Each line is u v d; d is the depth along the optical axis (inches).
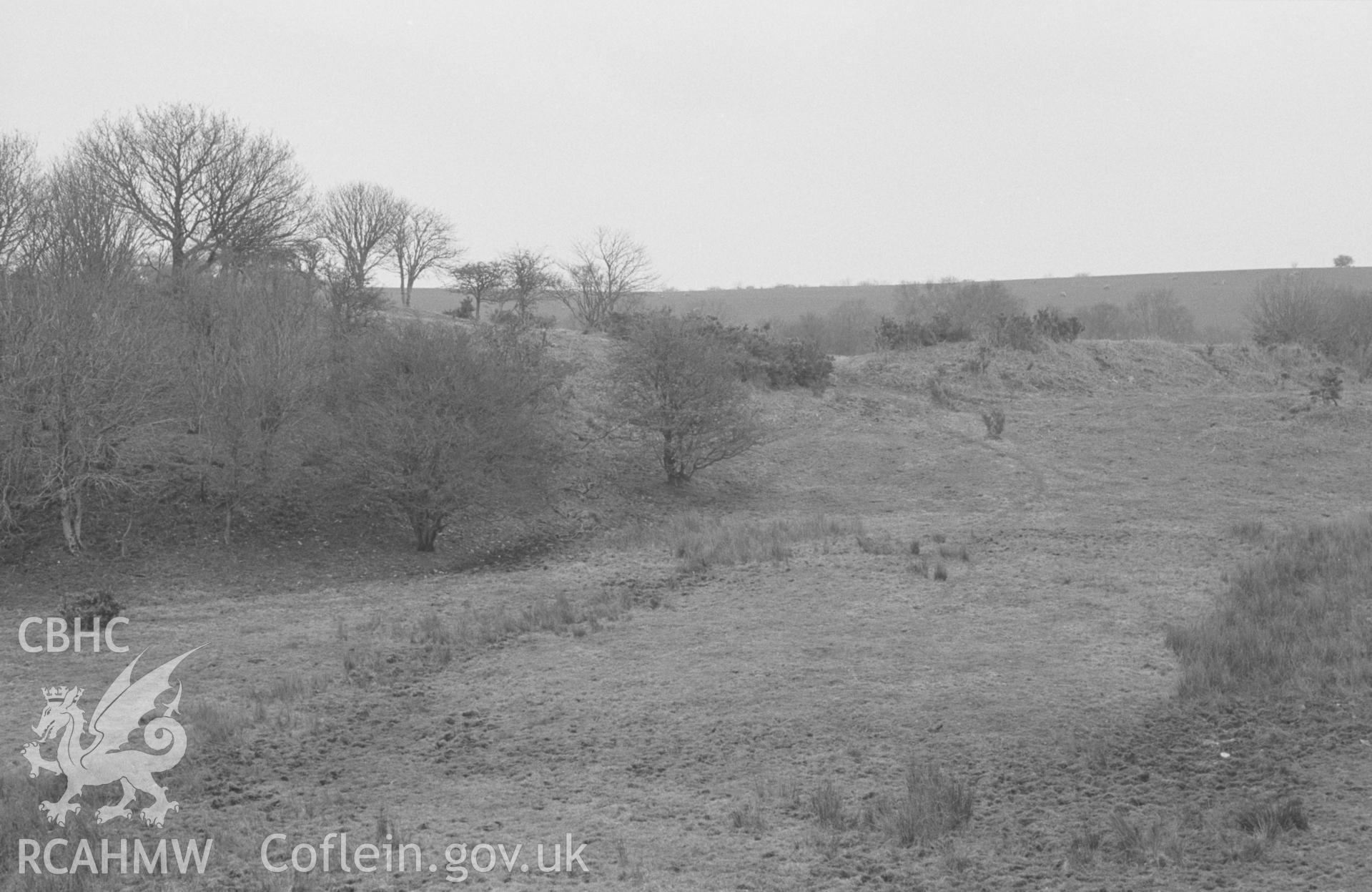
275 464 895.7
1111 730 457.4
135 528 810.8
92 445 776.9
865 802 393.7
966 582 714.2
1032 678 523.2
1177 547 818.8
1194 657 535.5
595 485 1052.5
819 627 617.3
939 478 1128.8
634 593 706.8
